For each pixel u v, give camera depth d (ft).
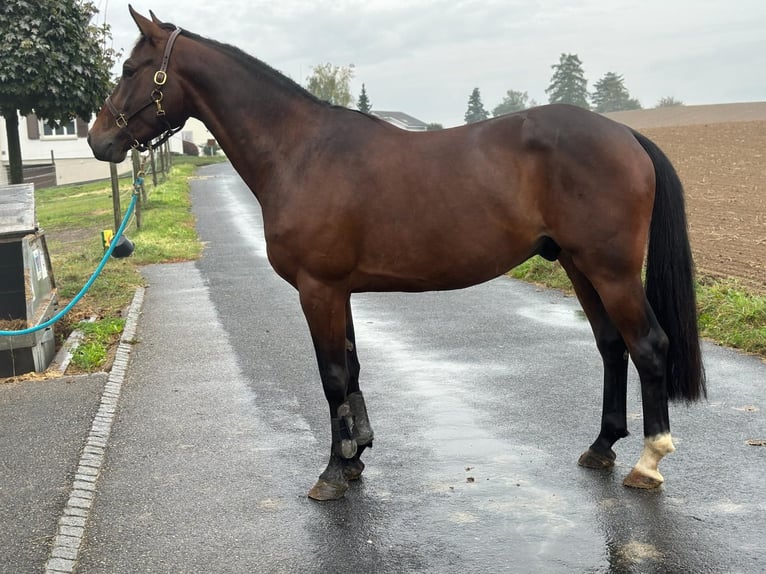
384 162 12.73
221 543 11.68
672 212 12.80
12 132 34.60
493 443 15.55
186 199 79.10
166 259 44.47
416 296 32.89
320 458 15.10
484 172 12.51
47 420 17.34
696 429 15.75
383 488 13.58
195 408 18.37
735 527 11.60
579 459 14.35
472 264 12.78
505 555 11.11
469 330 25.98
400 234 12.67
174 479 14.16
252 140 13.51
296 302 31.83
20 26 28.94
